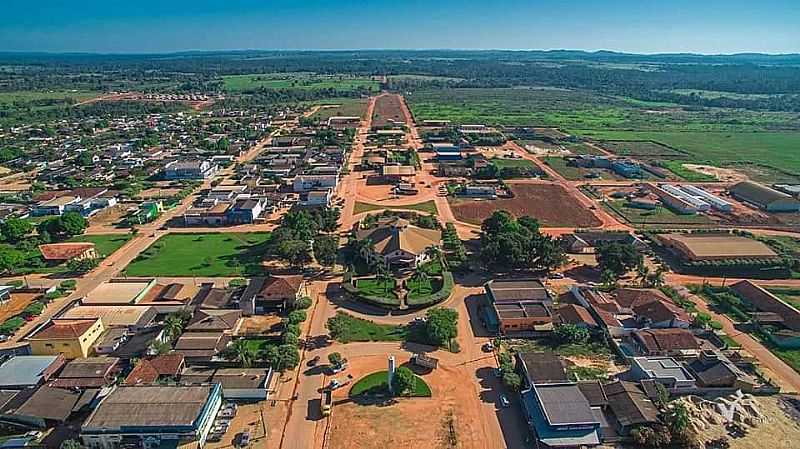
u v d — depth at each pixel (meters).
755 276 154.12
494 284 138.50
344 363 111.06
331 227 190.25
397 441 90.31
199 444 87.69
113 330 122.50
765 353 116.00
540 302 131.25
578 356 115.00
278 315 133.00
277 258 166.50
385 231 168.38
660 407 94.56
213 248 175.50
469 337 123.06
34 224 196.75
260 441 90.25
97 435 86.50
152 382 102.50
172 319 122.62
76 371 105.56
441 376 108.38
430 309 132.50
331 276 154.38
